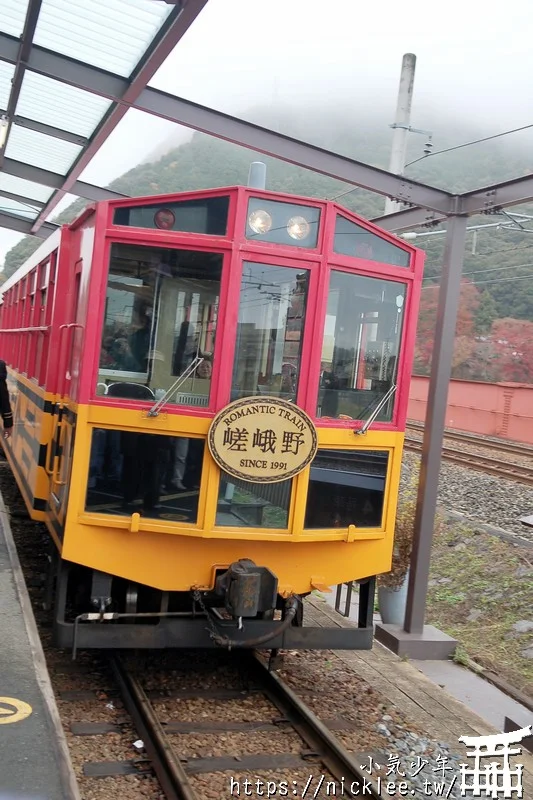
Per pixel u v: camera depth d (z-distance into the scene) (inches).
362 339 200.7
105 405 181.8
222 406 181.8
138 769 155.8
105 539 183.5
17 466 324.5
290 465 186.7
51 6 242.2
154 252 183.8
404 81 488.7
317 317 188.9
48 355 239.5
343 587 325.4
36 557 292.5
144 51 254.8
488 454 721.6
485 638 298.2
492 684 250.2
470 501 484.4
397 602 283.6
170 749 156.9
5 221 602.2
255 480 183.9
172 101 277.3
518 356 1353.3
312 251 188.5
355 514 201.6
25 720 145.1
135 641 186.2
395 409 208.2
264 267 184.5
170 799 144.1
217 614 195.6
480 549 385.7
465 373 1406.3
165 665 213.8
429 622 324.8
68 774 130.1
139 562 185.8
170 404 182.9
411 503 287.9
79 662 210.5
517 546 373.4
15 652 173.9
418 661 261.0
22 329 326.6
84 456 181.9
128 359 184.2
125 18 237.3
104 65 274.5
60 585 189.0
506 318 1437.0
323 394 195.2
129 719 177.2
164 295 184.1
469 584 353.1
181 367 184.7
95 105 319.9
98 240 182.4
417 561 265.6
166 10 225.9
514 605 315.6
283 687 193.5
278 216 186.7
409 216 298.5
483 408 975.0
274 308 186.1
